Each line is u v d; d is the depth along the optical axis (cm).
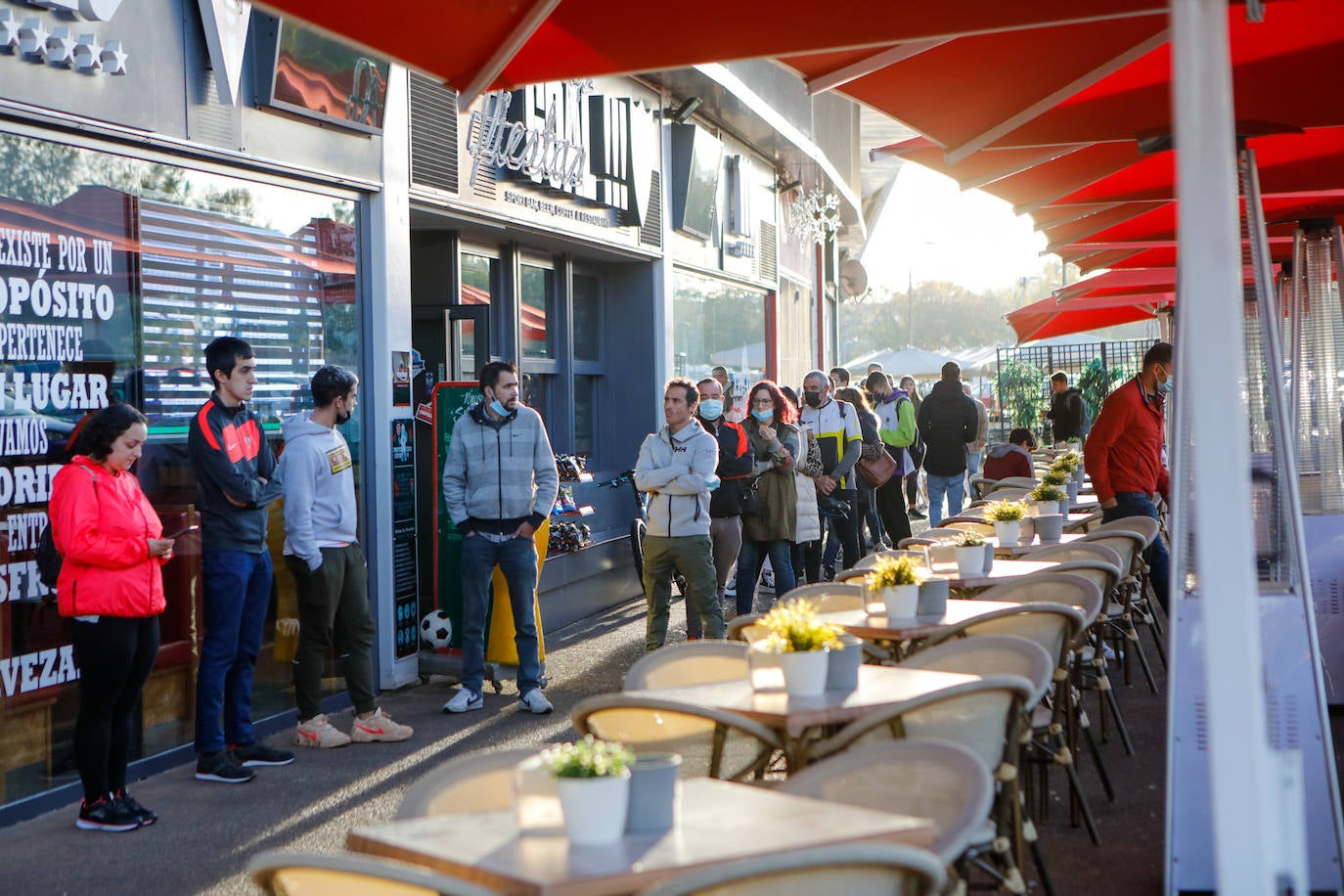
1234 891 266
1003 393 3059
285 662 827
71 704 659
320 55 815
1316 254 789
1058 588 646
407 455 940
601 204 1265
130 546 599
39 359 638
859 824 306
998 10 452
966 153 691
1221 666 269
